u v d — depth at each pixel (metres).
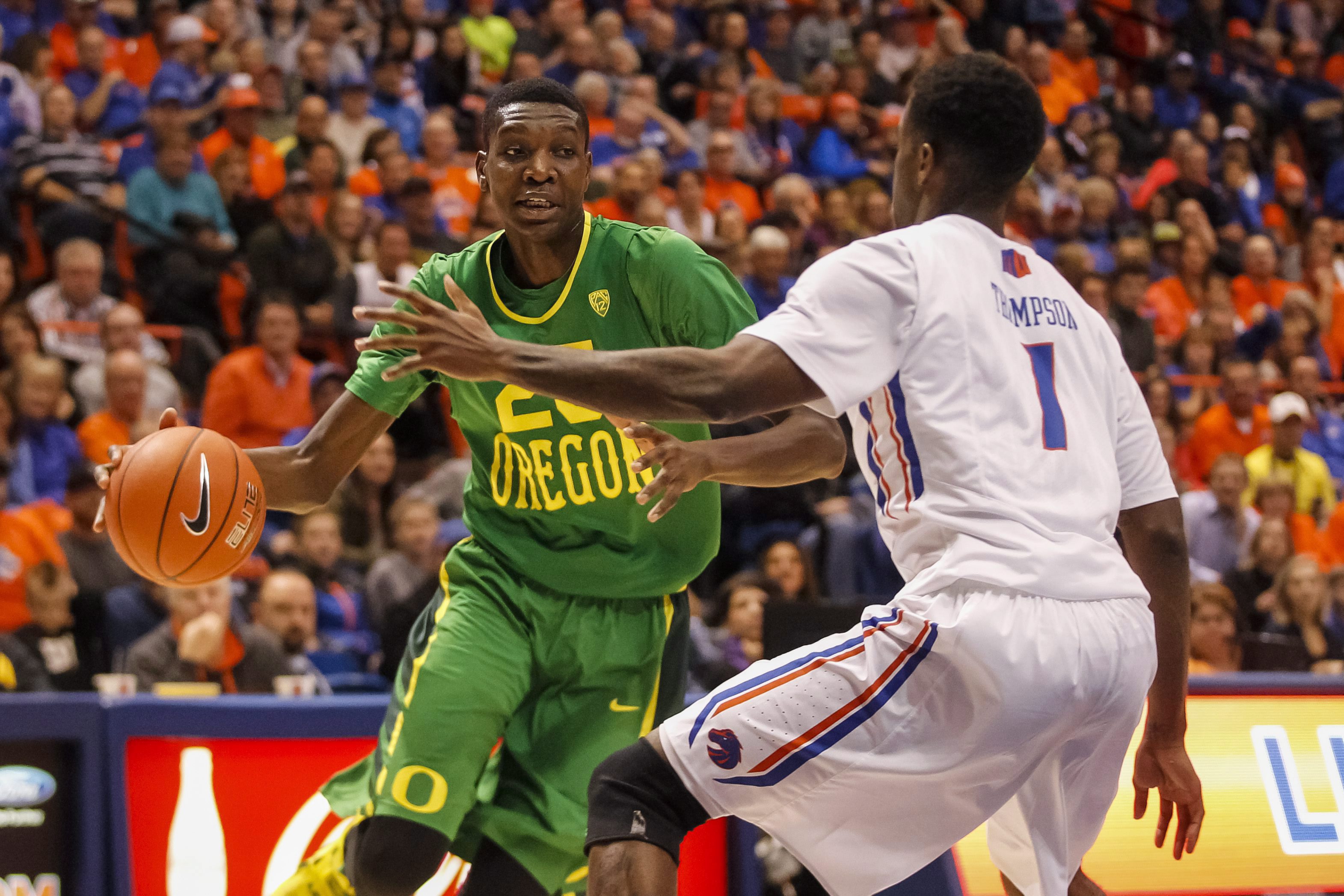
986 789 4.16
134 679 8.62
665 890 4.07
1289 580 11.81
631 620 5.66
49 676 9.08
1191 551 13.70
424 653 5.55
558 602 5.59
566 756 5.62
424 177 16.19
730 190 18.58
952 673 4.02
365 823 5.44
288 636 9.47
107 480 5.00
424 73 19.73
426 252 14.85
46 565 9.22
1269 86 26.50
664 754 4.17
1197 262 19.75
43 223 13.75
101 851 6.17
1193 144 22.20
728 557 12.59
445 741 5.35
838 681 4.09
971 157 4.45
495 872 5.63
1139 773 4.71
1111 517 4.30
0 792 6.07
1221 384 16.89
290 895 5.55
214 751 6.42
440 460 12.71
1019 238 19.02
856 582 11.75
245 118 15.99
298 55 18.20
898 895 6.80
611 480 5.46
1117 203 21.34
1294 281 21.42
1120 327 16.89
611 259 5.40
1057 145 21.62
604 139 18.22
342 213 14.91
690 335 5.32
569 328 5.43
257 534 5.15
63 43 17.38
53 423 11.57
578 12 20.33
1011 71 4.47
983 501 4.06
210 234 14.35
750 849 6.85
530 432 5.45
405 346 3.86
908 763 4.06
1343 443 17.23
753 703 4.11
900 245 4.21
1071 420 4.30
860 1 23.94
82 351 12.88
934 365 4.12
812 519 12.78
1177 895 7.00
